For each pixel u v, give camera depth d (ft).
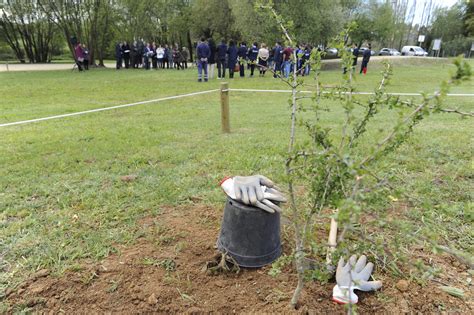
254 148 15.02
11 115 23.95
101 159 13.84
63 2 75.05
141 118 22.77
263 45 52.29
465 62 3.37
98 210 9.45
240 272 6.99
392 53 145.79
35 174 12.14
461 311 5.90
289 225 8.56
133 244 7.90
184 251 7.62
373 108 5.19
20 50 110.73
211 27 107.14
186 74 58.54
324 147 5.14
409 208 9.19
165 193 10.52
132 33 89.04
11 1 82.23
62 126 20.15
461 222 8.56
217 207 9.65
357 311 5.96
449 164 12.39
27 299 6.23
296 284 6.56
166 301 6.22
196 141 16.48
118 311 6.02
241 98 32.65
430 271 5.11
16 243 7.92
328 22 71.36
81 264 7.14
